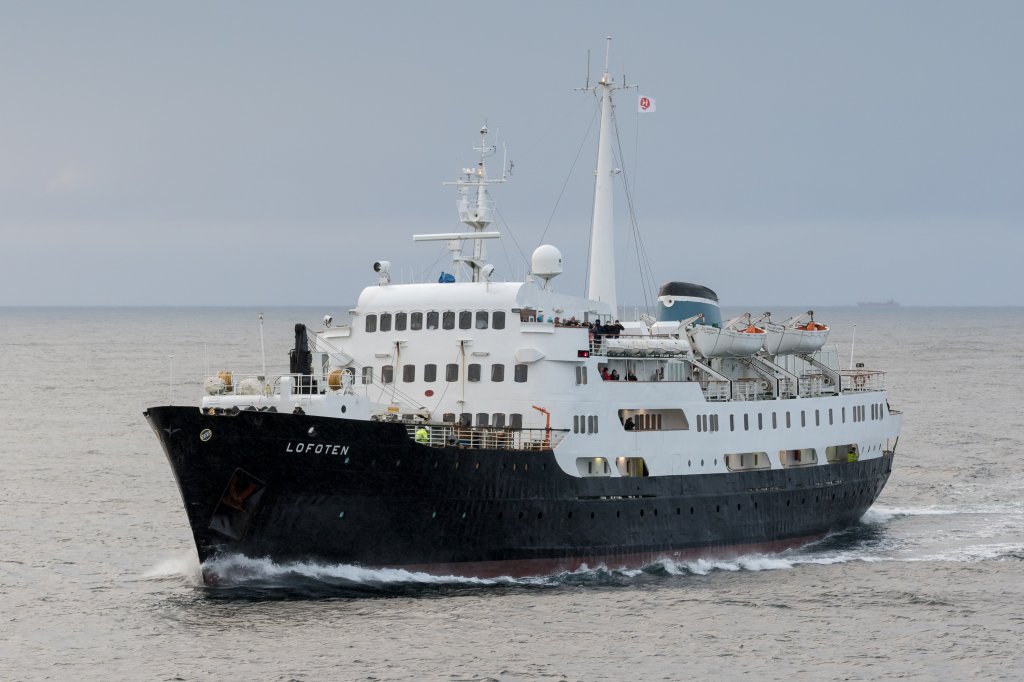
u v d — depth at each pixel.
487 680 180.62
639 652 193.62
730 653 194.62
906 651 196.88
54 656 189.75
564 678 182.25
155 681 179.12
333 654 188.50
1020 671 188.12
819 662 191.25
